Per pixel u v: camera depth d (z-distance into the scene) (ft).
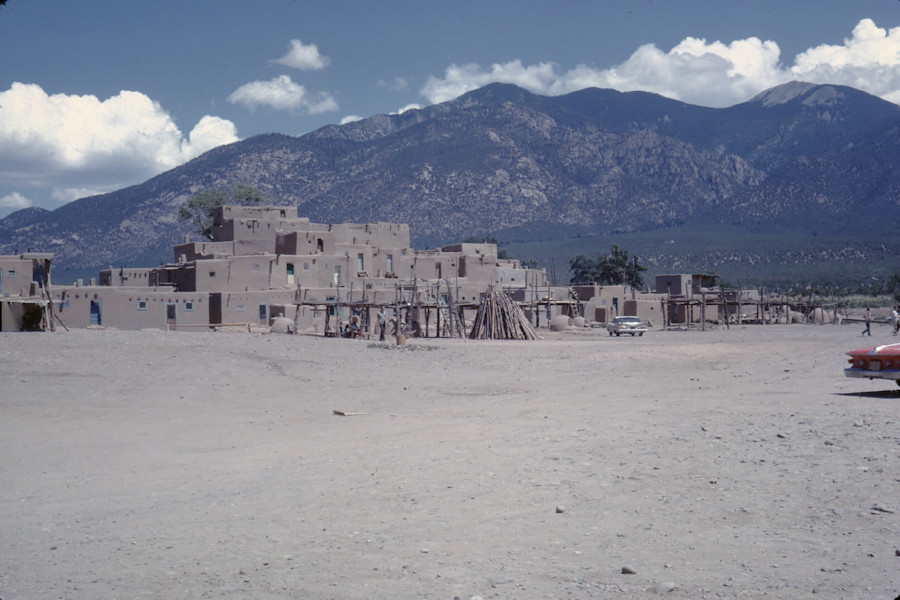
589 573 20.68
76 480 38.73
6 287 175.94
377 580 20.86
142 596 20.25
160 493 34.58
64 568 23.15
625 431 44.88
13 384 76.64
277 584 20.83
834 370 84.02
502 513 27.63
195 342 113.60
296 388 83.25
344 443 47.37
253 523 27.86
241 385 84.43
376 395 76.64
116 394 75.46
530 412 59.06
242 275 220.84
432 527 26.17
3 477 39.91
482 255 297.12
